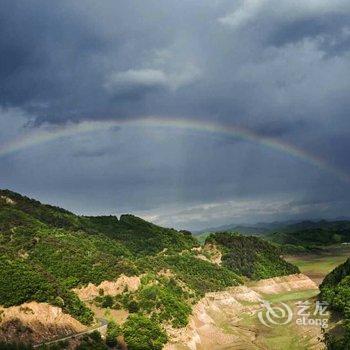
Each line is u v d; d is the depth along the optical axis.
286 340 157.25
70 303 134.00
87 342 121.75
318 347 143.75
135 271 169.50
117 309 150.12
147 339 132.62
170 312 153.62
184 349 141.50
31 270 137.25
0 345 108.00
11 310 119.94
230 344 157.00
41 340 118.31
